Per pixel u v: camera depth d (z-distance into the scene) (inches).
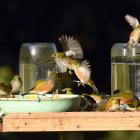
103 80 612.1
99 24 629.9
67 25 630.5
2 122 331.0
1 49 618.2
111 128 327.3
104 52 624.4
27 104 332.5
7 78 430.3
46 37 628.4
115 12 633.6
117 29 629.9
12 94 367.9
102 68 616.4
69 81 364.8
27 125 326.6
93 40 627.8
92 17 631.2
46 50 413.1
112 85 398.9
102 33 629.3
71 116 327.0
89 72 364.2
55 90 356.5
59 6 632.4
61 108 335.6
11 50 615.8
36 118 326.6
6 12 625.3
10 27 624.1
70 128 327.3
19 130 326.6
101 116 327.0
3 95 359.3
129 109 342.3
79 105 344.5
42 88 352.2
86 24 630.5
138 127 327.3
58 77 358.0
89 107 349.7
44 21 630.5
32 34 629.3
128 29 629.9
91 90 411.5
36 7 629.3
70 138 373.4
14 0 627.8
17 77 381.7
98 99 354.3
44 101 332.5
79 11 633.0
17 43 619.5
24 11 628.1
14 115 326.6
